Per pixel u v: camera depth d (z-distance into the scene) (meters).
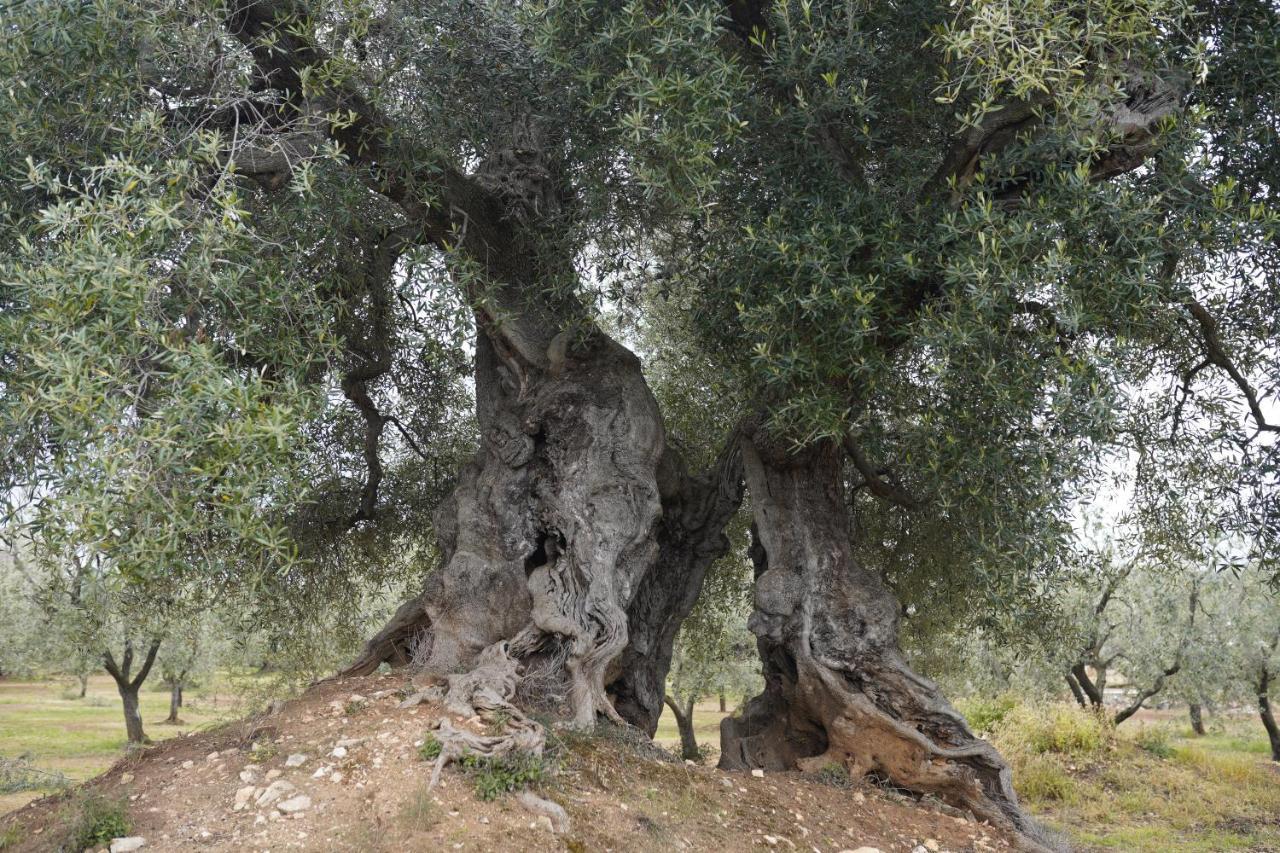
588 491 8.20
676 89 6.39
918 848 6.88
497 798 5.65
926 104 7.92
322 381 7.93
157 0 6.20
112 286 4.88
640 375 9.17
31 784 11.82
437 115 7.64
